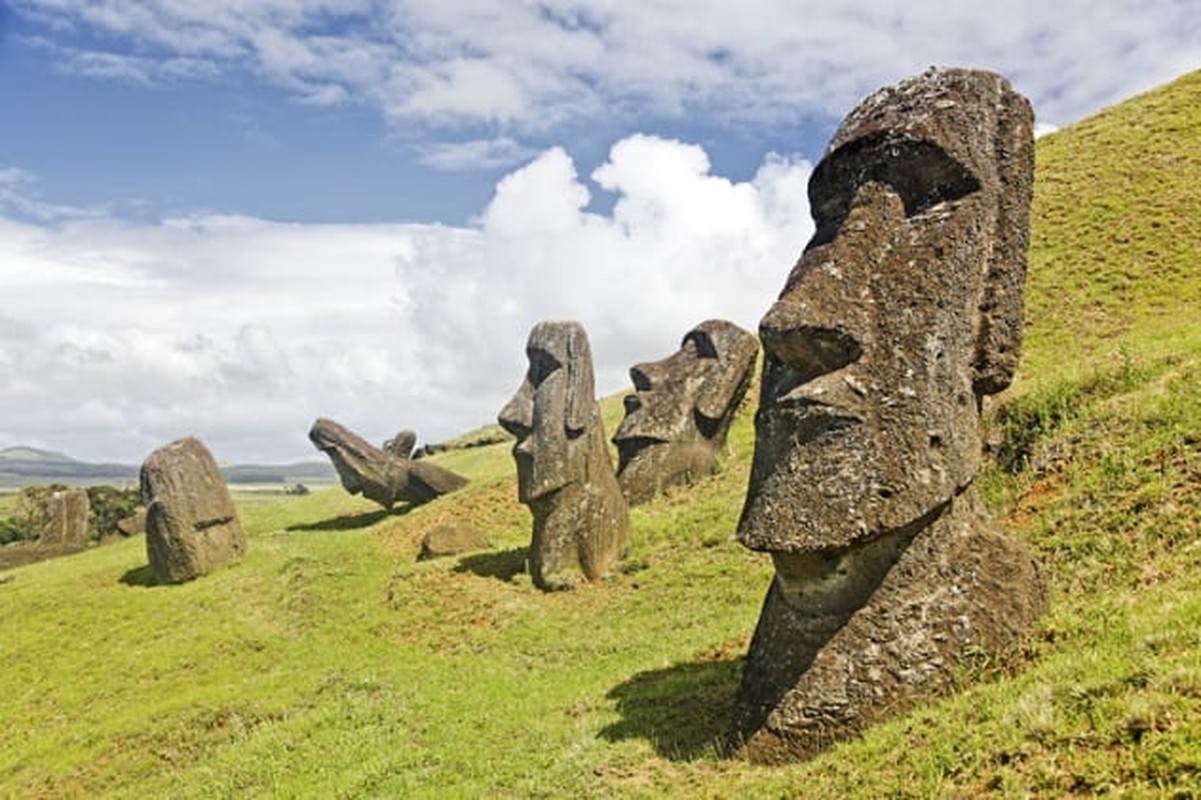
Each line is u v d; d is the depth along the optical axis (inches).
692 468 917.8
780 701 304.2
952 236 317.4
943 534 308.2
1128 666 238.7
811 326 304.2
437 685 507.2
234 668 645.9
